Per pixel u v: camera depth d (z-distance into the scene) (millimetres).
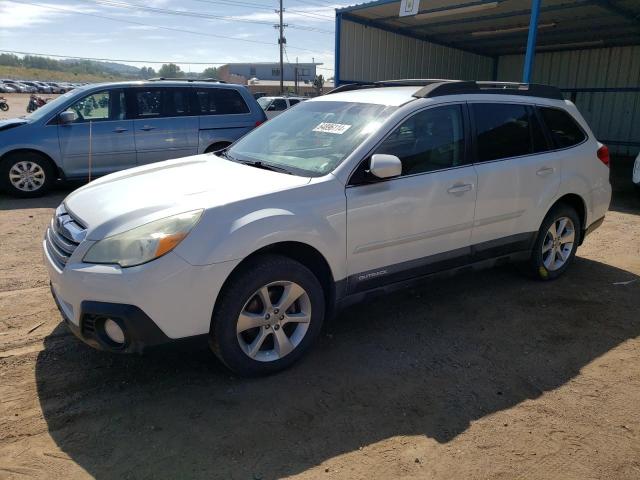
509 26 14203
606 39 15500
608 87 16969
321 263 3438
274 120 4598
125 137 8539
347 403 3070
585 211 5074
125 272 2793
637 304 4609
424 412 3010
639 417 3010
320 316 3439
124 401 3031
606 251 6195
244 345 3184
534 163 4492
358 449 2686
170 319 2867
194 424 2846
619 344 3885
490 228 4301
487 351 3730
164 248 2814
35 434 2730
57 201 8125
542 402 3135
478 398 3162
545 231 4781
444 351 3713
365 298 3711
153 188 3395
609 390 3281
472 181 4059
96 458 2572
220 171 3717
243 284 3043
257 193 3176
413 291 4762
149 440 2711
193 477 2465
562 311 4422
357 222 3482
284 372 3375
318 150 3760
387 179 3611
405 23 14016
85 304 2854
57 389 3125
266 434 2779
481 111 4223
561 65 18016
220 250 2918
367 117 3859
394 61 15031
